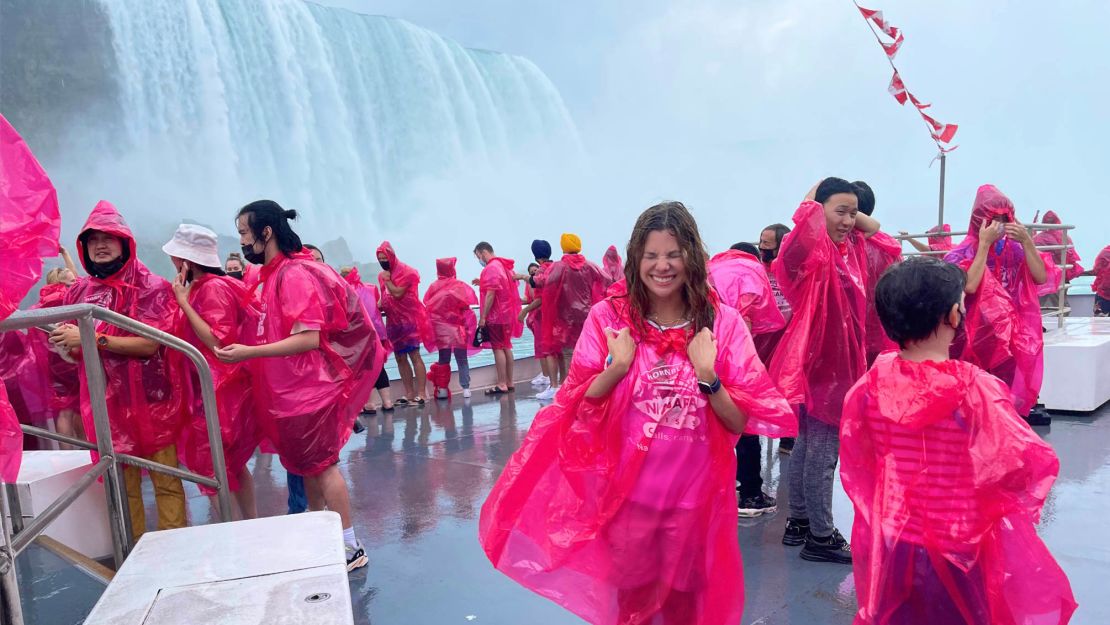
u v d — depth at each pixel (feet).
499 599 10.32
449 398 26.89
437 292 26.53
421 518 13.98
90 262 10.23
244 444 11.26
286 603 5.48
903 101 19.51
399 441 20.56
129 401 10.23
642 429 6.57
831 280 10.28
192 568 6.16
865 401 6.38
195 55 68.39
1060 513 12.48
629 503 6.64
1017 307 13.85
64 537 9.99
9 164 5.09
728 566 6.77
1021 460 5.47
